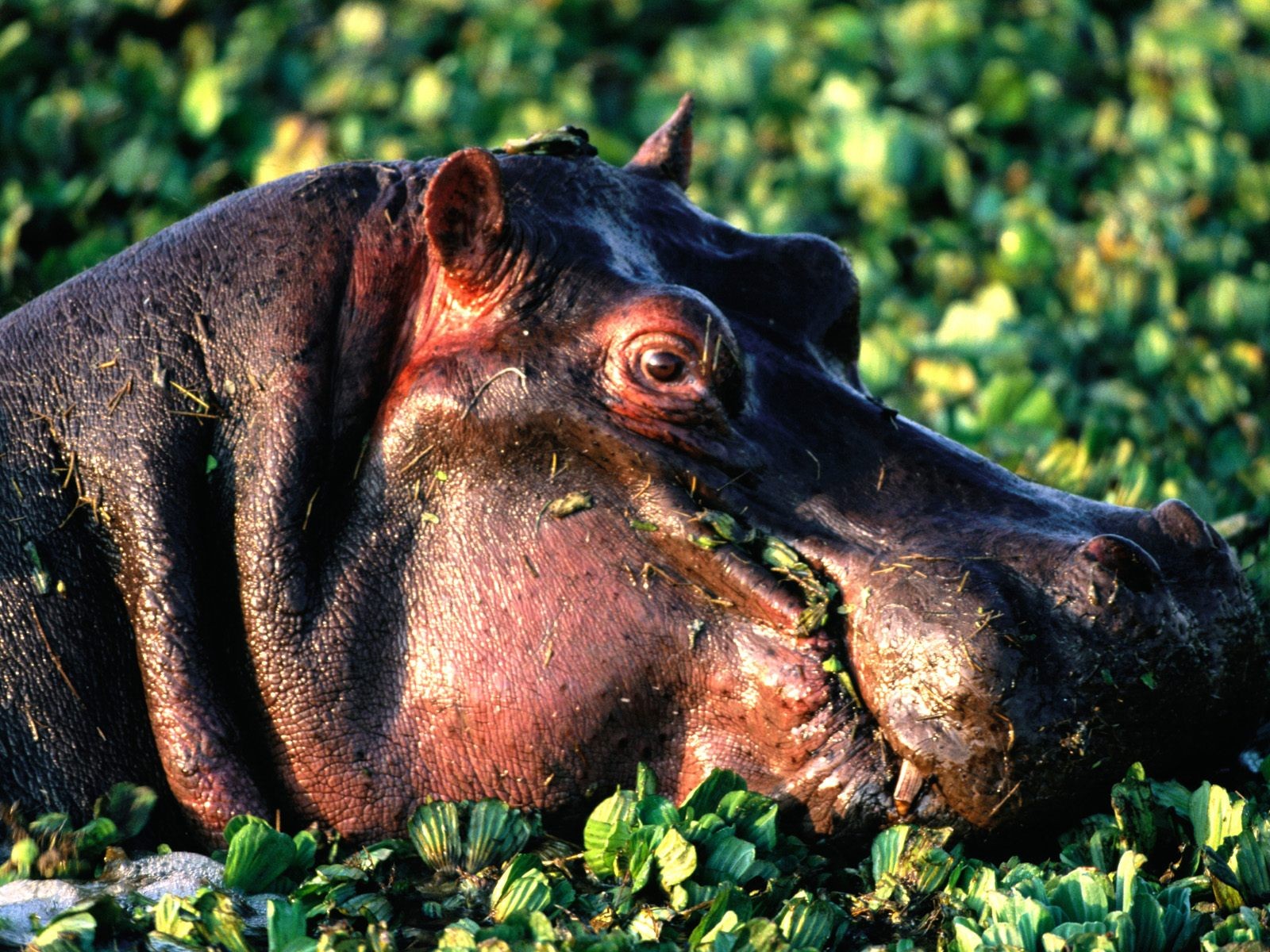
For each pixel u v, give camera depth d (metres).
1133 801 14.53
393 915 14.47
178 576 15.82
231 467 16.11
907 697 14.68
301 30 42.12
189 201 34.31
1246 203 37.62
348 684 15.70
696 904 14.05
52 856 14.92
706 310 15.48
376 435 16.08
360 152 36.06
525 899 14.14
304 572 15.78
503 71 40.25
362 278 16.50
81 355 16.48
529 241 15.94
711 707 15.42
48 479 16.14
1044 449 26.77
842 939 14.08
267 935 14.09
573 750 15.57
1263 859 14.17
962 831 14.78
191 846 15.75
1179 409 28.94
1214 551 15.26
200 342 16.36
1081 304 33.16
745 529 15.38
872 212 36.81
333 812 15.76
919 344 31.27
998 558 14.96
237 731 15.80
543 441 15.62
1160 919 13.55
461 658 15.59
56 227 33.28
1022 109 40.22
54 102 36.50
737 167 38.53
